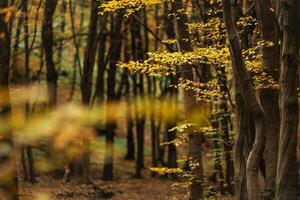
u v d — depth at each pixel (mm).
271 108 9625
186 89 11625
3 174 1722
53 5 18891
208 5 14008
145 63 10570
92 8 22156
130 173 26906
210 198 13031
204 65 14234
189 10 15250
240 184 8914
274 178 9352
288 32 7273
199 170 12711
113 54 25000
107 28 26031
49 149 1542
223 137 14812
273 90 9680
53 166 1657
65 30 26844
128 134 30188
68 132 1451
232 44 7844
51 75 20359
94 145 2037
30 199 1972
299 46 7438
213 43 12430
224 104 13836
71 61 30156
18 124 1541
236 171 9016
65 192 17000
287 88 7328
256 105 8258
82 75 21922
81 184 19141
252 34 12102
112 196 19578
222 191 16094
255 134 8672
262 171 10062
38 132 1444
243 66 8000
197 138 12680
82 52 29562
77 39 27906
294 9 7285
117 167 27875
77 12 28391
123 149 31266
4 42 9344
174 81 17812
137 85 25156
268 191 9242
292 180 7316
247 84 8102
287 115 7336
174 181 24828
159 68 10641
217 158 15609
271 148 9492
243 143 8984
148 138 35656
